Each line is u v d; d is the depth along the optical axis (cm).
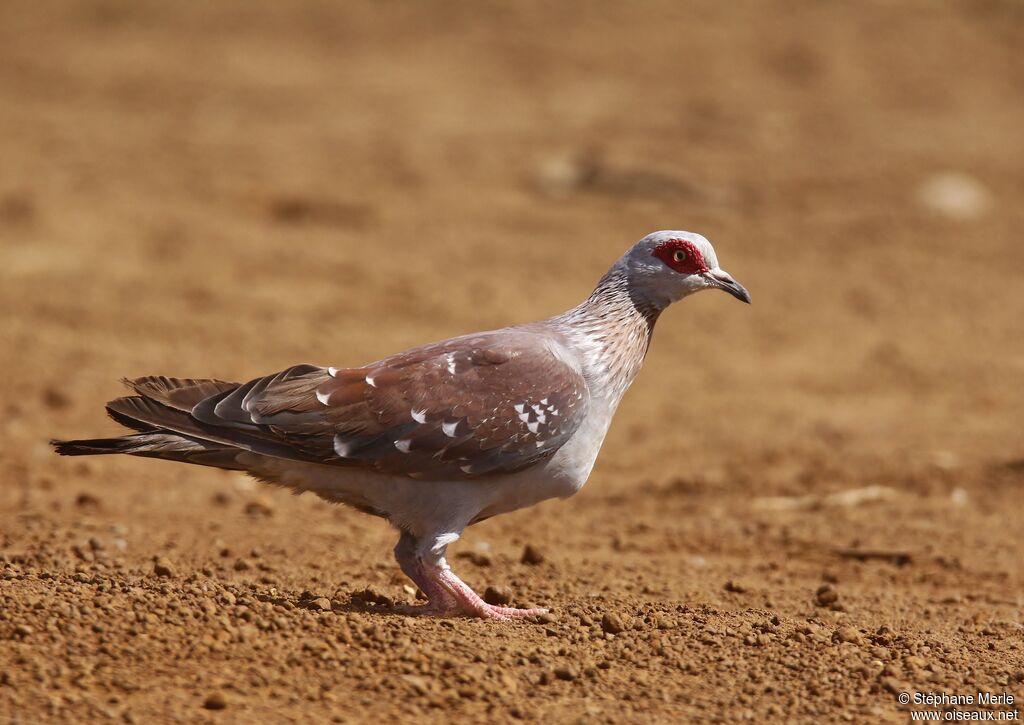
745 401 1947
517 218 2978
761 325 2364
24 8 5253
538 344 898
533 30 5034
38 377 1822
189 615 791
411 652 775
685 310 2445
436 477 864
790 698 760
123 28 5056
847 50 4838
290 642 777
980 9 5294
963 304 2516
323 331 2141
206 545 1157
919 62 4750
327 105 4072
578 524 1355
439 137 3703
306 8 5369
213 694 694
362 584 1021
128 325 2102
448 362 876
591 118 3991
